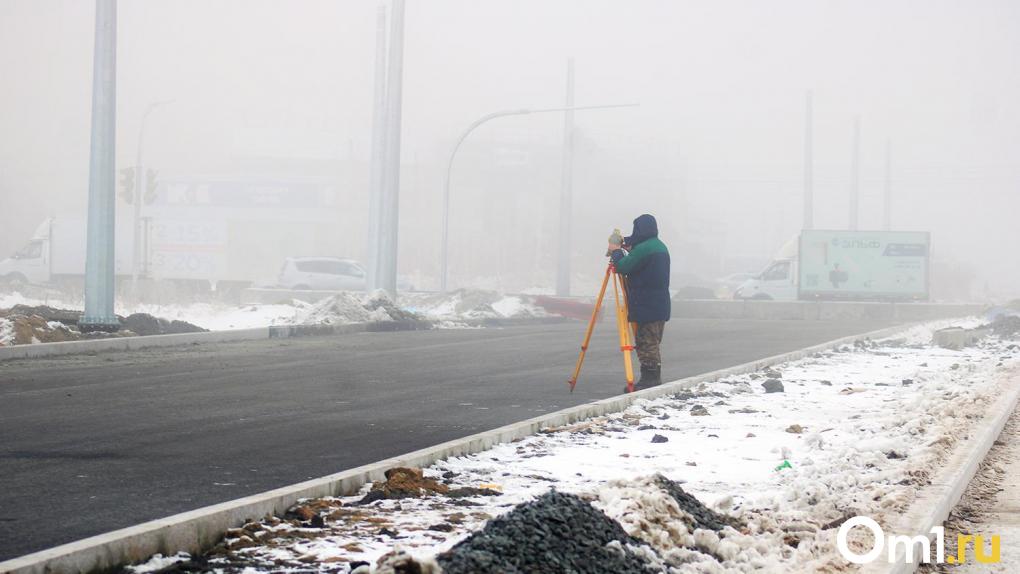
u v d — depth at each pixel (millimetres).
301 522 6188
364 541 5777
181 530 5551
